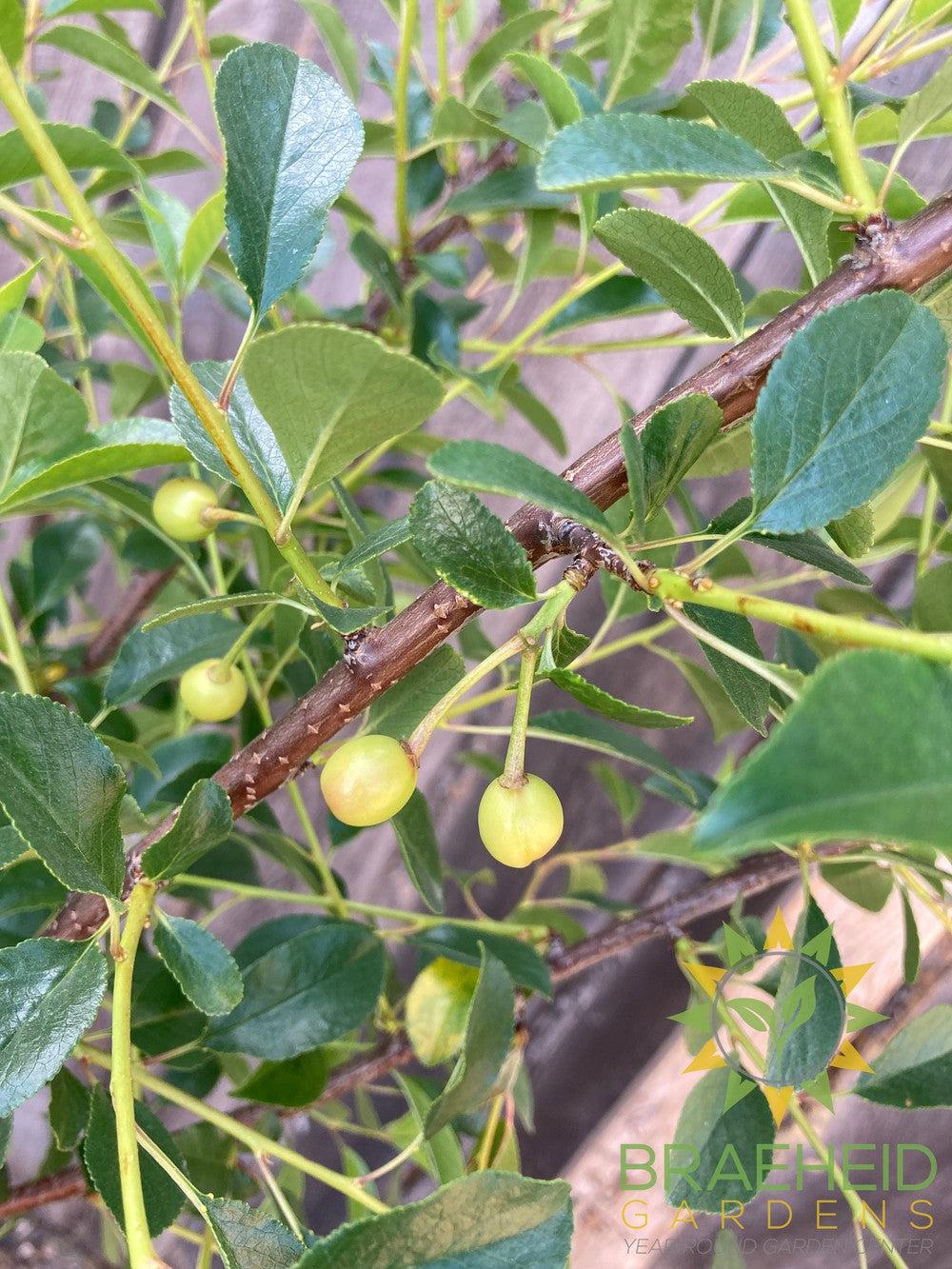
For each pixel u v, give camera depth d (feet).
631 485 0.33
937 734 0.22
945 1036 0.57
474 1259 0.34
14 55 0.45
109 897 0.40
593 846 1.13
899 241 0.36
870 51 0.40
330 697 0.42
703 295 0.43
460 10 0.88
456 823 1.15
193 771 0.70
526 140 0.64
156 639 0.64
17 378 0.43
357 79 0.78
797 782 0.21
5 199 0.33
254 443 0.44
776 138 0.42
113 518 0.80
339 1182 0.49
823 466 0.33
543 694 1.11
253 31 1.01
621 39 0.68
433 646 0.41
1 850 0.43
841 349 0.32
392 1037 0.77
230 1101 1.09
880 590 0.98
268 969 0.60
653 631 0.79
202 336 1.09
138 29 1.01
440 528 0.35
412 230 0.80
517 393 0.85
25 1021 0.38
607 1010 1.09
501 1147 0.67
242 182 0.37
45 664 0.87
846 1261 0.95
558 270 0.89
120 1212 0.44
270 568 0.69
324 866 0.72
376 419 0.32
